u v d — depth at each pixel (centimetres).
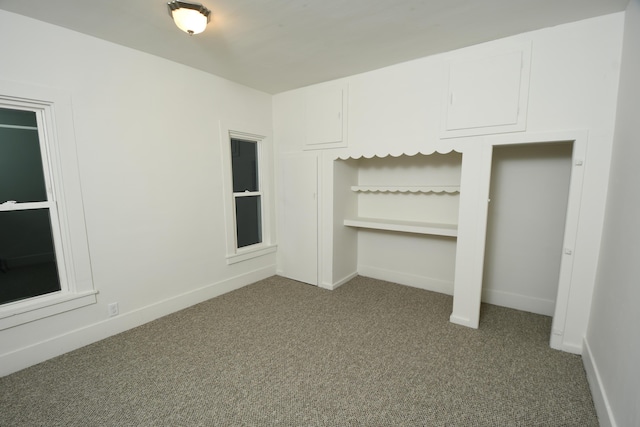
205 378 188
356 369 196
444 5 174
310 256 357
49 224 214
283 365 201
